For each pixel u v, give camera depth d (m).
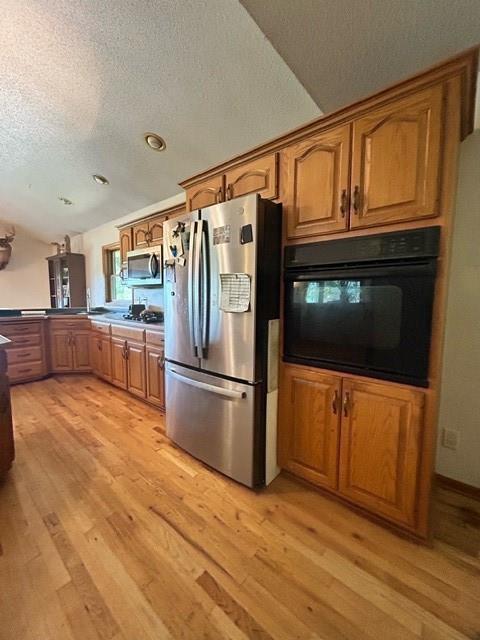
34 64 1.91
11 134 2.71
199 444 2.05
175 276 2.14
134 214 3.95
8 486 1.82
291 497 1.74
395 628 1.07
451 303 1.73
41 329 3.89
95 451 2.21
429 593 1.19
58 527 1.50
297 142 1.66
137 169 2.92
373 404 1.48
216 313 1.85
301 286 1.71
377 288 1.43
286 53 1.50
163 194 3.29
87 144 2.73
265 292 1.72
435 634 1.05
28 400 3.20
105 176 3.22
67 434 2.46
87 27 1.61
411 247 1.30
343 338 1.56
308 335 1.70
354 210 1.46
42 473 1.95
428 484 1.36
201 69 1.71
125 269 3.76
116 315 3.98
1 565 1.29
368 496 1.54
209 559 1.33
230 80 1.73
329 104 1.76
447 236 1.23
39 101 2.26
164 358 2.57
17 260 5.86
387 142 1.33
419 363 1.33
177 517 1.58
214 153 2.38
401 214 1.32
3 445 1.88
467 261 1.67
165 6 1.42
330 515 1.60
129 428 2.58
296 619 1.10
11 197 4.42
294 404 1.80
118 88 2.00
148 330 2.89
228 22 1.43
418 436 1.36
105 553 1.36
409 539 1.45
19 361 3.72
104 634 1.04
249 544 1.42
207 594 1.18
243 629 1.06
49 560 1.32
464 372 1.73
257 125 2.00
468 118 1.37
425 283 1.29
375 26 1.33
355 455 1.56
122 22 1.54
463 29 1.30
